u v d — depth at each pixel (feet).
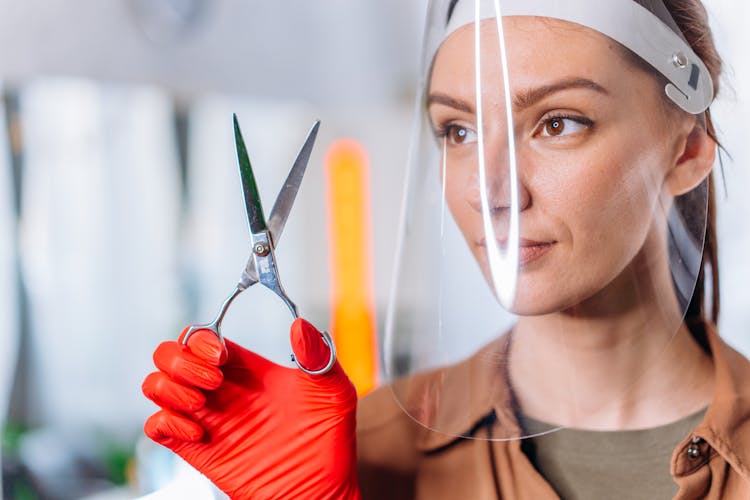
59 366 8.38
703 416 2.72
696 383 2.75
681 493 2.60
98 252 8.66
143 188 8.91
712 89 2.69
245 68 5.36
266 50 5.46
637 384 2.71
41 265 8.28
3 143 7.94
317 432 2.62
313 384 2.60
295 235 9.57
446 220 2.68
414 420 2.89
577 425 2.71
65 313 8.45
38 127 8.13
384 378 3.08
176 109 8.96
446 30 2.63
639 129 2.51
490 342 2.66
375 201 9.31
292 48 5.59
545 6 2.47
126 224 8.83
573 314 2.58
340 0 5.81
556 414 2.67
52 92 8.16
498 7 2.51
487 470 2.78
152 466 6.26
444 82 2.60
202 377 2.48
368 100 6.04
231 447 2.64
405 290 2.82
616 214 2.51
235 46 5.32
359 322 8.72
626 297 2.58
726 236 5.34
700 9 2.79
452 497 2.82
